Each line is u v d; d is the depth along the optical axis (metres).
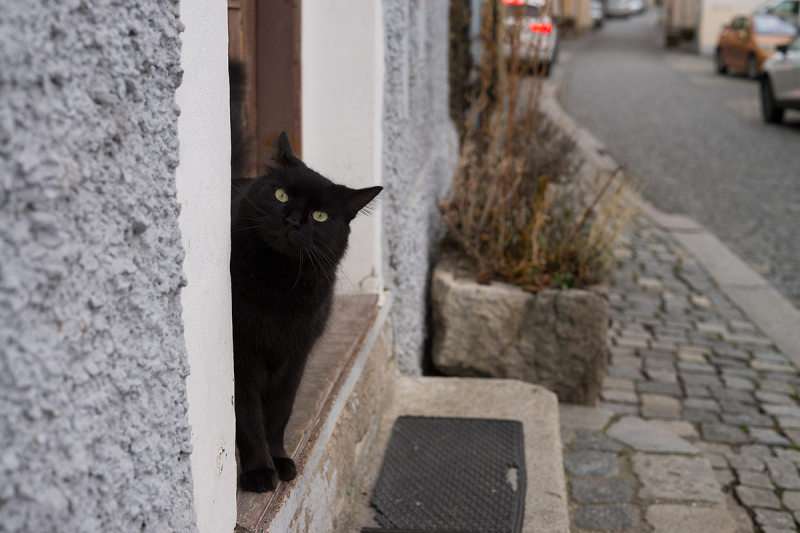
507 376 4.30
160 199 1.10
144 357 1.05
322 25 3.00
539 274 4.36
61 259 0.83
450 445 3.11
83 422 0.89
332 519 2.33
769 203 8.92
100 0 0.91
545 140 7.10
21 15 0.76
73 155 0.86
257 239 1.85
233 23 2.58
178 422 1.18
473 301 4.25
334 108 3.08
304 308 1.96
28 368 0.78
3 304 0.75
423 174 4.66
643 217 8.28
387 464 2.94
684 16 29.09
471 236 4.90
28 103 0.78
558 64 21.20
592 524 3.02
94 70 0.91
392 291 3.69
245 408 1.86
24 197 0.78
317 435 2.17
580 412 4.13
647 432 3.86
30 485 0.79
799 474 3.62
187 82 1.22
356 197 2.18
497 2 6.77
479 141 6.09
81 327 0.88
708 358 5.01
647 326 5.50
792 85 13.05
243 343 1.84
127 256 1.00
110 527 0.96
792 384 4.65
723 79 19.75
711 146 11.83
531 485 2.84
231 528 1.56
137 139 1.01
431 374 4.73
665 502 3.19
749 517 3.26
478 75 7.20
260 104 2.88
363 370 2.89
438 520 2.58
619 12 48.16
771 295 6.18
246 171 2.47
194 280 1.29
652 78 19.33
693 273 6.68
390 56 3.42
